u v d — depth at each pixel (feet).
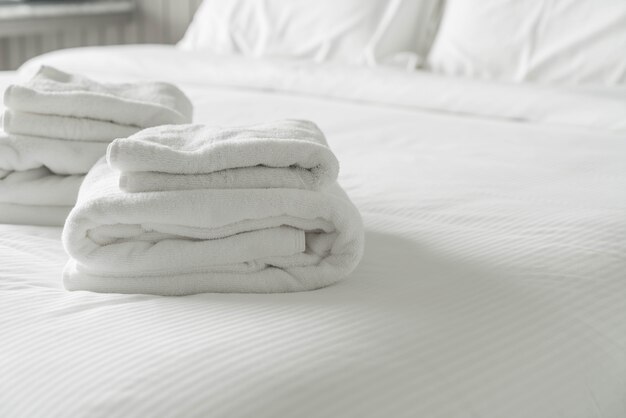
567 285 3.29
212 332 2.67
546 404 2.76
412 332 2.78
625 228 3.75
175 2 10.66
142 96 4.36
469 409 2.58
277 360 2.51
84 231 3.06
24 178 3.98
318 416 2.37
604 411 2.95
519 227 3.77
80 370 2.46
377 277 3.25
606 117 6.20
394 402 2.48
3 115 3.97
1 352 2.60
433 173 4.70
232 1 8.99
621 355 3.12
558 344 2.98
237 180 3.14
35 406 2.37
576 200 4.17
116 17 10.87
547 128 6.17
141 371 2.43
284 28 8.60
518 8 7.41
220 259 3.10
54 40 11.02
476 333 2.87
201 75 7.88
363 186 4.42
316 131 3.72
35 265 3.41
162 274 3.12
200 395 2.36
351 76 7.32
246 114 6.15
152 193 3.05
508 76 7.38
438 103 6.84
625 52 6.84
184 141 3.32
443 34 7.93
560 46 7.11
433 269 3.33
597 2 7.05
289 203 3.13
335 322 2.78
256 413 2.33
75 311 2.89
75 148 3.95
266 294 3.12
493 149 5.37
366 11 8.27
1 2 10.79
